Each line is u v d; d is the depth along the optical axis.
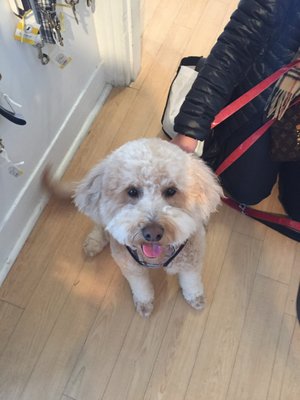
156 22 2.12
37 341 1.45
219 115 1.24
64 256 1.60
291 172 1.58
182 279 1.38
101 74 1.88
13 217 1.52
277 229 1.62
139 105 1.91
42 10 1.20
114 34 1.70
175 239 1.03
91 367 1.41
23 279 1.56
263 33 1.15
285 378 1.39
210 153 1.60
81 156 1.80
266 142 1.42
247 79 1.30
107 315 1.49
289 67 1.13
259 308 1.50
